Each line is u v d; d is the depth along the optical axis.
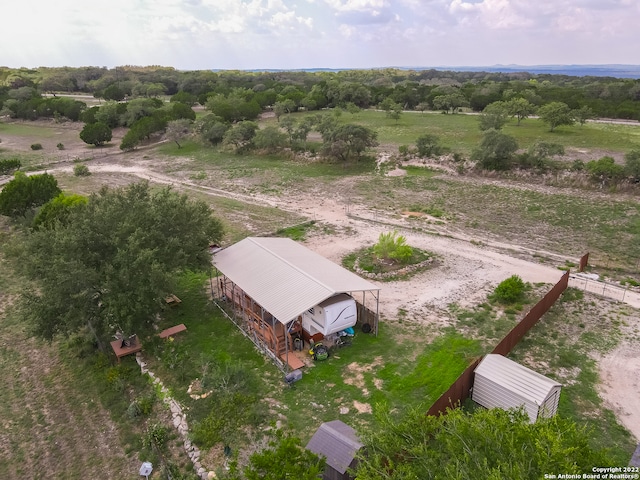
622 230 36.47
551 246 34.38
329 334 21.84
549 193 45.69
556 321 24.44
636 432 16.89
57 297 20.39
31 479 16.58
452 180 52.00
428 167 56.59
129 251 21.27
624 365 20.75
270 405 18.56
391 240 31.16
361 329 23.66
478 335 23.11
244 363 21.38
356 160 61.22
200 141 77.94
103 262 22.03
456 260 32.16
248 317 24.27
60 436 18.45
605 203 41.94
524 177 50.44
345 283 22.33
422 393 18.94
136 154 74.88
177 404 18.98
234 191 51.91
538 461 9.81
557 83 167.38
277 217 42.22
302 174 57.75
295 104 102.81
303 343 22.66
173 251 23.31
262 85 138.75
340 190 50.56
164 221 24.08
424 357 21.39
